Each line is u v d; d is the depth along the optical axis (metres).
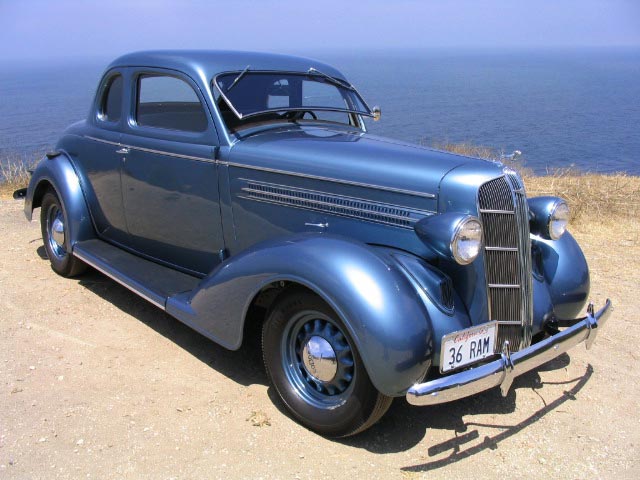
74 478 2.60
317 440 2.95
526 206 3.11
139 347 3.91
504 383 2.74
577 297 3.64
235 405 3.24
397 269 2.84
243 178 3.66
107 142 4.57
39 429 2.96
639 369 3.84
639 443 3.03
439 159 3.15
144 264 4.45
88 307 4.55
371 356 2.62
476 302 3.04
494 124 76.56
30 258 5.72
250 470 2.69
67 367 3.61
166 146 4.04
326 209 3.36
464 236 2.79
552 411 3.32
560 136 62.94
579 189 8.67
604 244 6.45
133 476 2.63
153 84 4.16
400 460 2.82
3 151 11.52
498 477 2.72
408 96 135.38
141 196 4.37
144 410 3.15
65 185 4.92
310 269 2.81
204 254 4.09
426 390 2.56
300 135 3.78
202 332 3.45
